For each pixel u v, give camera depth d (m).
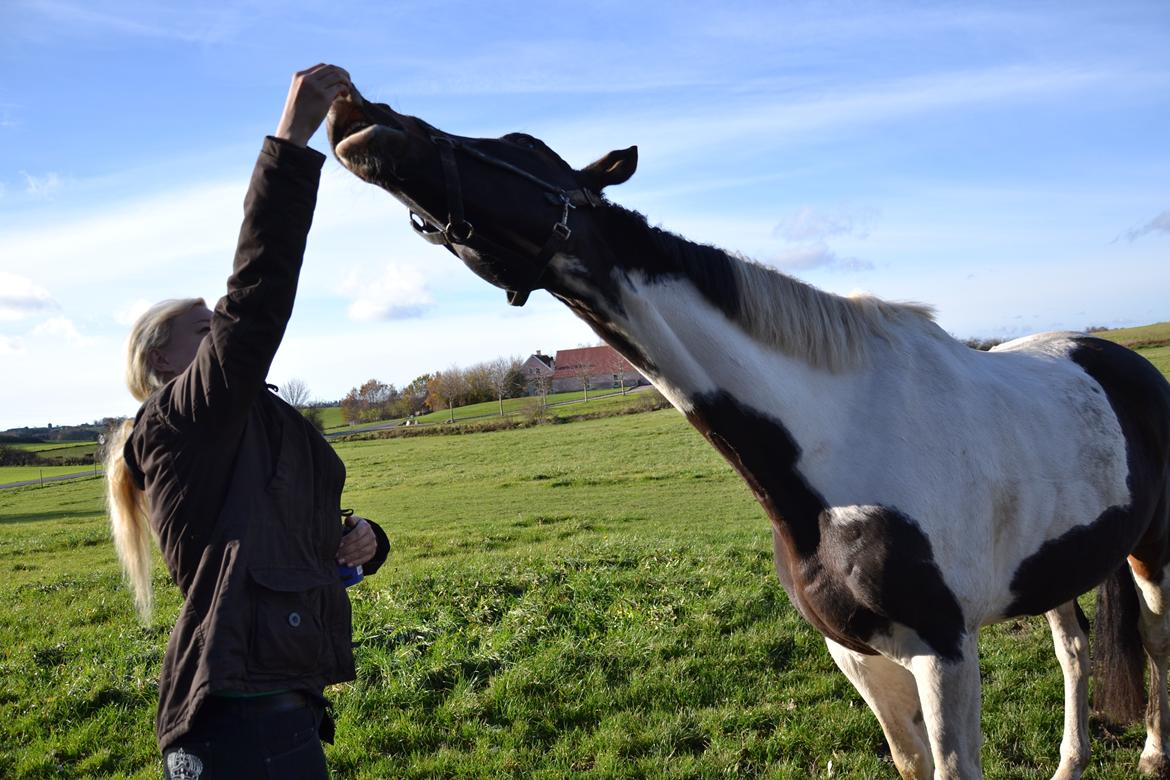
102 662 5.11
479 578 6.26
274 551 1.68
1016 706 3.87
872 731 3.73
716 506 13.65
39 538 14.36
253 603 1.62
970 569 2.26
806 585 2.33
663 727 3.86
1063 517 2.50
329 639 1.77
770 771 3.47
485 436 36.03
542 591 5.77
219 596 1.60
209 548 1.64
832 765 3.46
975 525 2.29
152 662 5.01
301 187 1.59
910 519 2.17
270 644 1.61
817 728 3.78
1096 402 2.74
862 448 2.25
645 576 6.05
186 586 1.66
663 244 2.14
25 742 4.16
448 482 22.22
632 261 2.11
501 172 1.91
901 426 2.27
